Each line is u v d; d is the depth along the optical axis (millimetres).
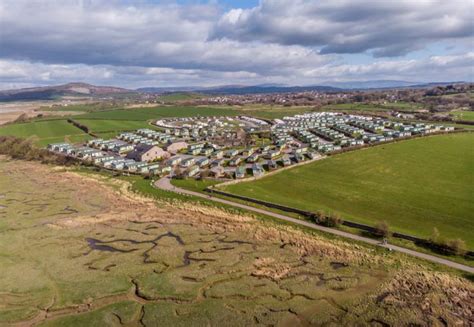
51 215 85750
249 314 47375
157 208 90188
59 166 141375
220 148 173250
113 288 53812
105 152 171375
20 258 63938
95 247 68375
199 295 51844
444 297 50875
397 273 57469
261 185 110688
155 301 50562
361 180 113875
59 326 45406
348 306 49031
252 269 59312
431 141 163500
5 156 163250
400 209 87625
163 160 151375
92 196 100750
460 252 62938
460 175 113812
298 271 58562
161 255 64375
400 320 46000
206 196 99250
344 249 66312
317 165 134125
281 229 76250
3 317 47188
